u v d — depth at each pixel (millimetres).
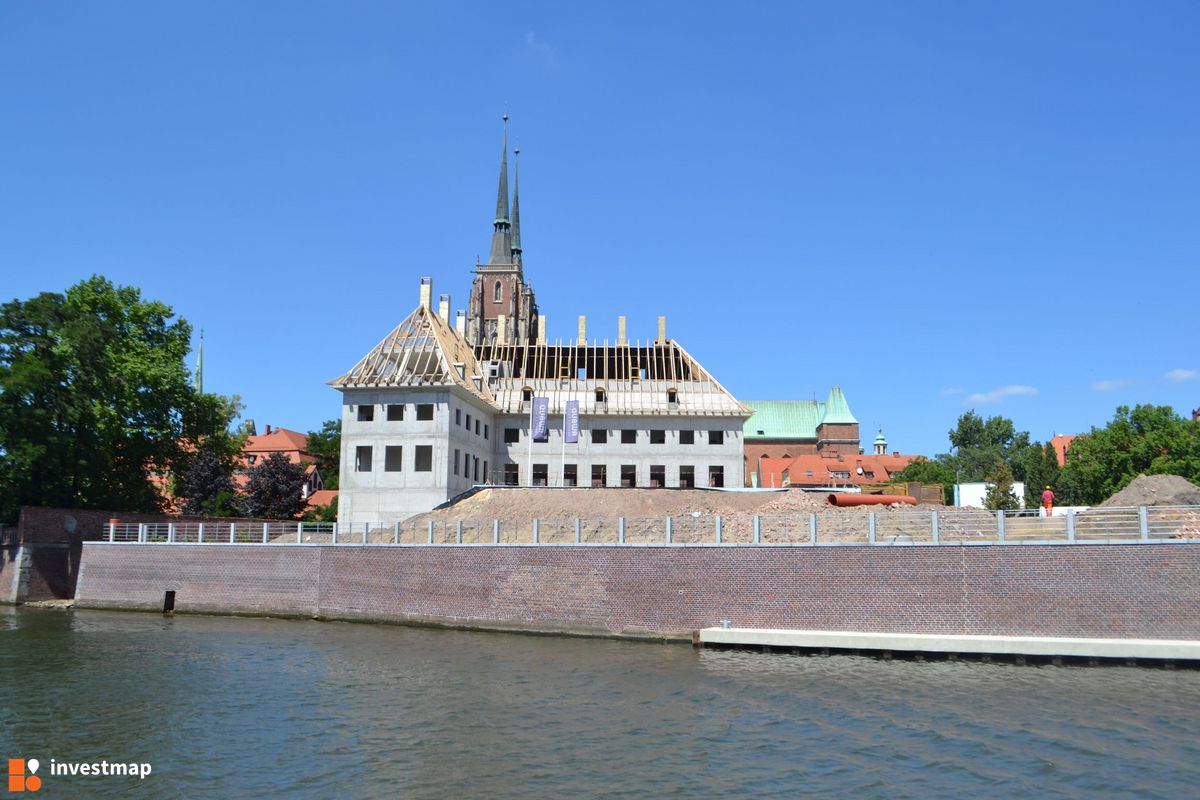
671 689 32219
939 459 153250
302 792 21812
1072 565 37656
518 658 38750
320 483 129250
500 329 95812
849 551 40781
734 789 21875
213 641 44219
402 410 70000
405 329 75812
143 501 74625
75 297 72625
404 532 54344
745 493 68562
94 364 66688
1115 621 36844
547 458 81688
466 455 74250
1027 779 22438
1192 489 51750
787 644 39750
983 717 27891
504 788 21984
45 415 62000
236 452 92500
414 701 30719
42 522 60875
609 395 83625
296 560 53844
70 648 42125
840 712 28734
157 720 28422
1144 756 24031
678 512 63969
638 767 23484
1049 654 36188
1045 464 112500
